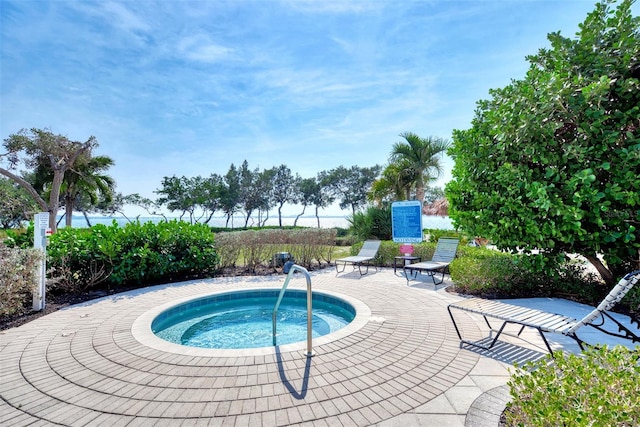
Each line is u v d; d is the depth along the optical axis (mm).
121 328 4375
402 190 14477
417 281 7594
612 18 4785
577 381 1592
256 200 38625
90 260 6793
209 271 8727
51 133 17172
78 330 4312
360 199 41188
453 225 6676
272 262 9812
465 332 4191
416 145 13945
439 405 2512
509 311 3688
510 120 5094
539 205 4672
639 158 4176
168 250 7867
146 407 2502
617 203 4594
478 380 2918
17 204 14930
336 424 2281
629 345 3656
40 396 2672
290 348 3654
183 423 2303
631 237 4297
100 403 2561
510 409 2012
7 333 4234
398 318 4777
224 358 3393
